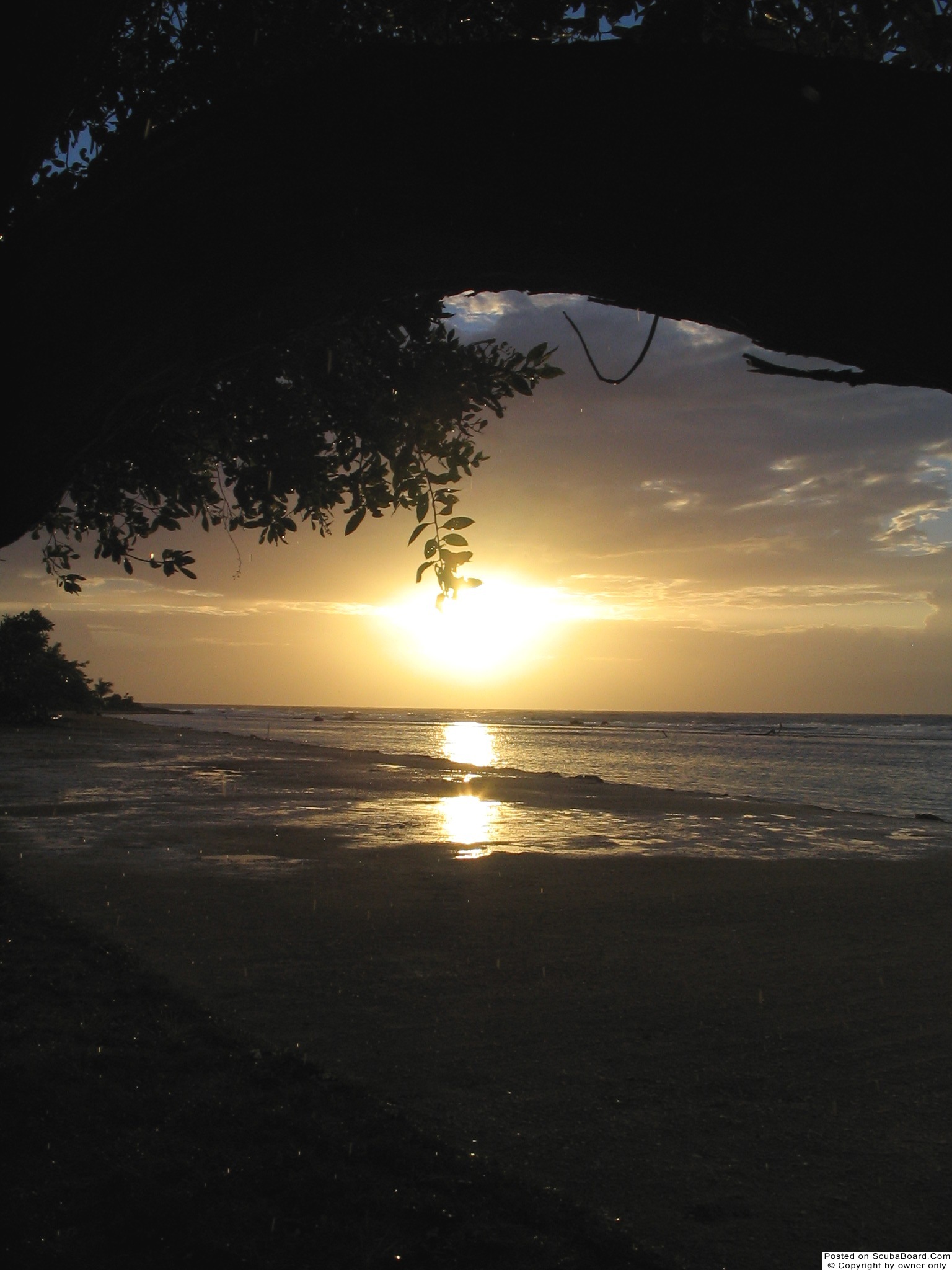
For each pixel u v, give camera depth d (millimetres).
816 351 1595
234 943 7406
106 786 21328
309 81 1746
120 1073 4539
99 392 1839
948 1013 5953
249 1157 3760
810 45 2600
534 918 8617
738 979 6719
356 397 3912
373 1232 3262
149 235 1747
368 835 14398
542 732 86750
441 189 1681
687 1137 4191
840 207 1458
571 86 1608
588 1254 3189
